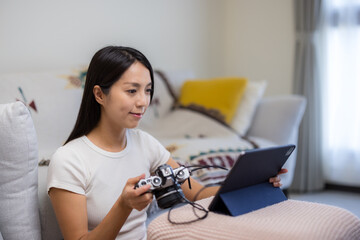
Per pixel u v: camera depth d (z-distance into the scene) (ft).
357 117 10.19
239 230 2.56
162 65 10.61
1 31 7.31
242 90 8.63
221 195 2.88
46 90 6.60
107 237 3.09
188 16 11.34
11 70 7.46
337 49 10.32
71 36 8.40
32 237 3.65
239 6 12.40
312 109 10.40
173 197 2.96
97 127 3.75
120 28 9.42
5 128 3.51
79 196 3.39
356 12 10.01
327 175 10.74
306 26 10.37
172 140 7.65
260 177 3.16
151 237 2.80
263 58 11.93
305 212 2.88
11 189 3.56
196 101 8.79
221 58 12.63
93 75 3.58
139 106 3.48
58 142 6.34
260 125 8.53
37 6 7.80
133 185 2.98
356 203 9.24
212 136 8.17
